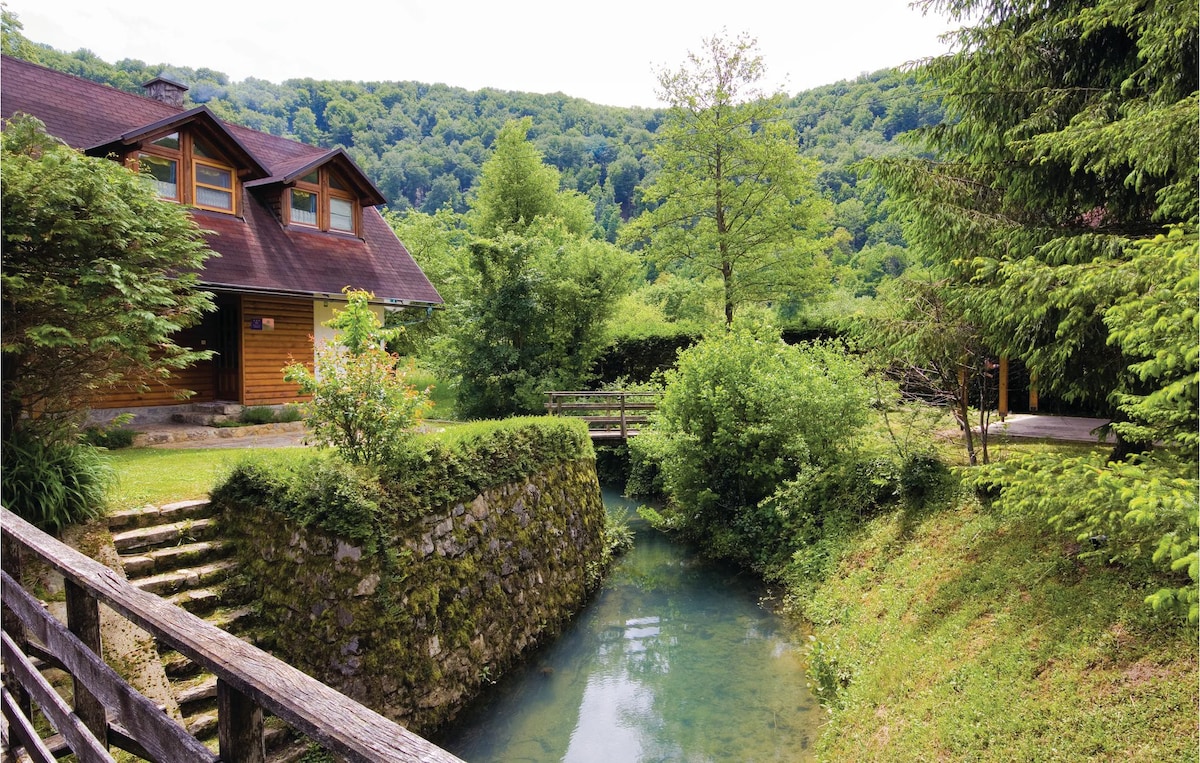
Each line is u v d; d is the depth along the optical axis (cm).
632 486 1481
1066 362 666
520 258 1820
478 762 564
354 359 641
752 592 949
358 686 530
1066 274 504
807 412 1046
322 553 551
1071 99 674
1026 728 421
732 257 2059
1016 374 1476
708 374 1154
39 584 494
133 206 640
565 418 1056
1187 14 511
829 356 1117
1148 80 598
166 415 1229
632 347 2075
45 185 561
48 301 562
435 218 3103
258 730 172
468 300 1864
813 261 2117
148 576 545
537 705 653
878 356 888
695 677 707
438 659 601
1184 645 416
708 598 930
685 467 1152
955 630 568
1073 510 484
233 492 623
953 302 719
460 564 656
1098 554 537
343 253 1444
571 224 3228
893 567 763
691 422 1144
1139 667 421
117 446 971
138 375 702
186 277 685
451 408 2036
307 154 1609
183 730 188
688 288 2491
